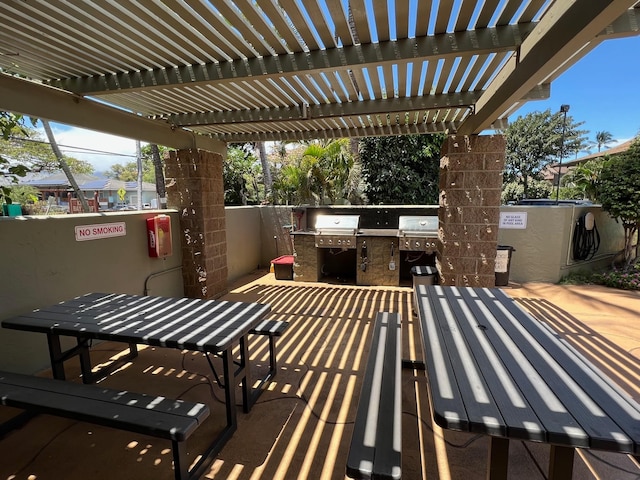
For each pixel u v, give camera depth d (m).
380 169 8.84
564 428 1.14
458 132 4.32
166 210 4.55
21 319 2.41
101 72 3.10
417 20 2.29
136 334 2.09
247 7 2.10
